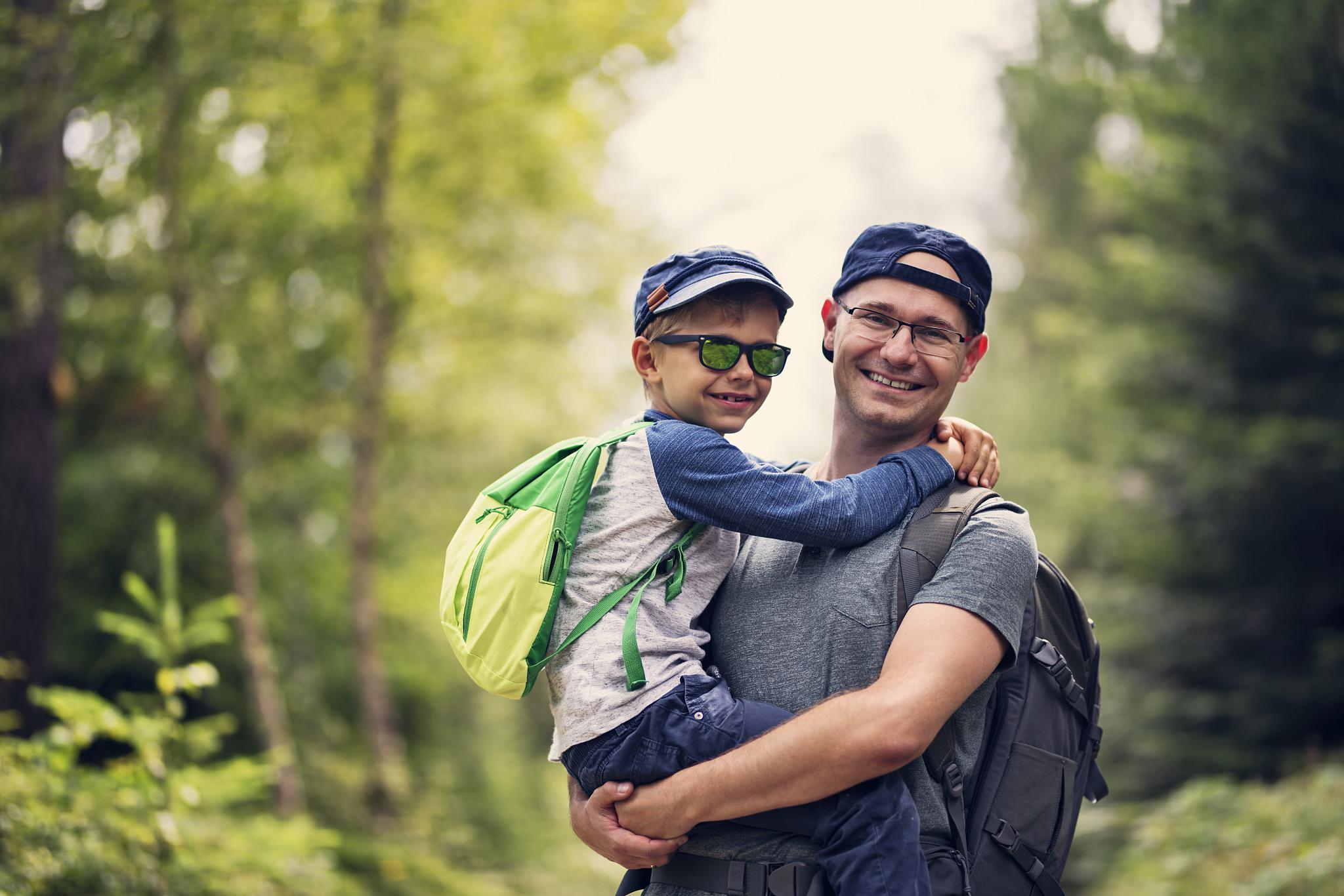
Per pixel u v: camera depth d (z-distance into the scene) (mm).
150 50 7750
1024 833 1939
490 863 11617
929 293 2059
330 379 11570
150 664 10477
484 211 10648
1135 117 9414
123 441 11203
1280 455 8547
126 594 10758
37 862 4016
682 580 2002
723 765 1812
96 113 8078
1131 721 9938
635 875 2143
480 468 12344
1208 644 9727
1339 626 9320
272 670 11234
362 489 10930
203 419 9750
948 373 2072
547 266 11266
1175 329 9289
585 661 1939
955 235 2092
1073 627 2143
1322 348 8500
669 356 2125
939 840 1875
